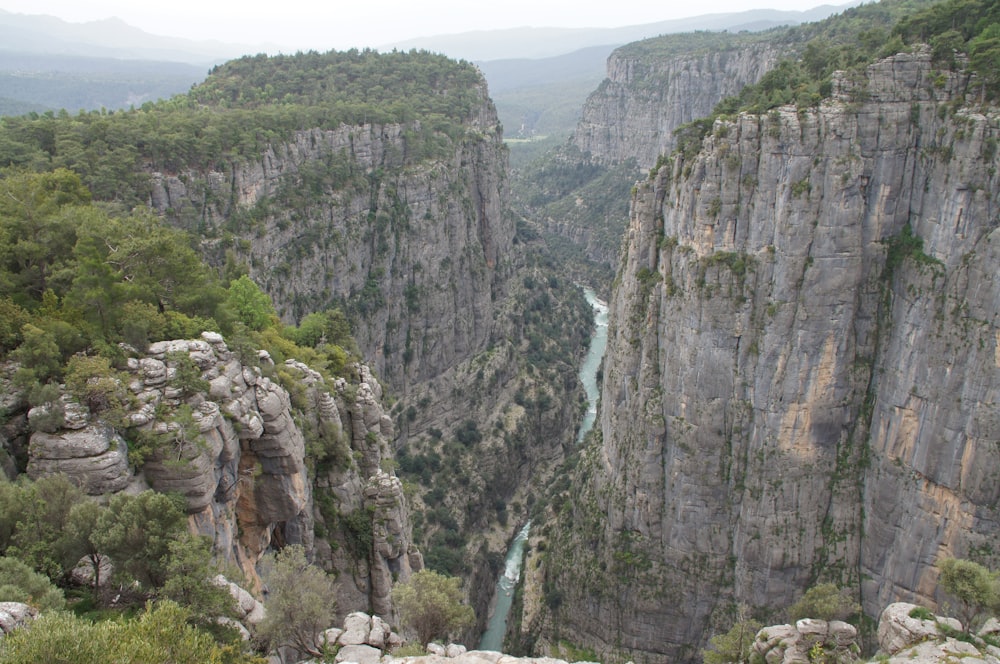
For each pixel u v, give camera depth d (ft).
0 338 132.77
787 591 230.48
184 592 109.19
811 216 208.33
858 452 224.53
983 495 195.21
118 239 167.53
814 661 137.49
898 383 211.61
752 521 229.45
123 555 110.01
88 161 253.65
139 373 133.80
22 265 155.02
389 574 185.37
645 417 246.27
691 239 228.84
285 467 153.07
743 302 219.82
